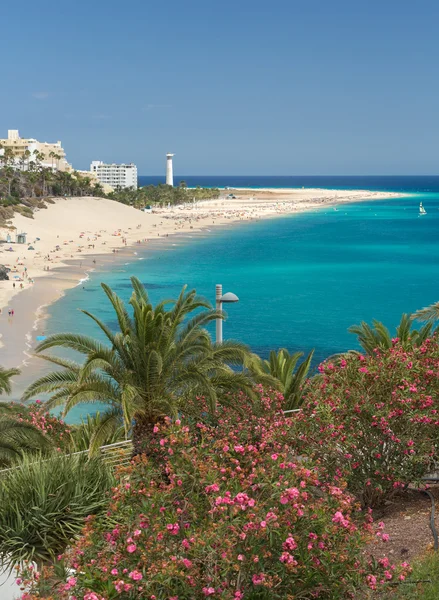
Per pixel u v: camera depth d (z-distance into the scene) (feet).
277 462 27.99
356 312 285.02
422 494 43.52
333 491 27.45
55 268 386.32
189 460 27.43
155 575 23.34
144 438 50.85
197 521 25.93
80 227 604.49
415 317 76.28
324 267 434.30
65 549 36.50
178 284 352.08
